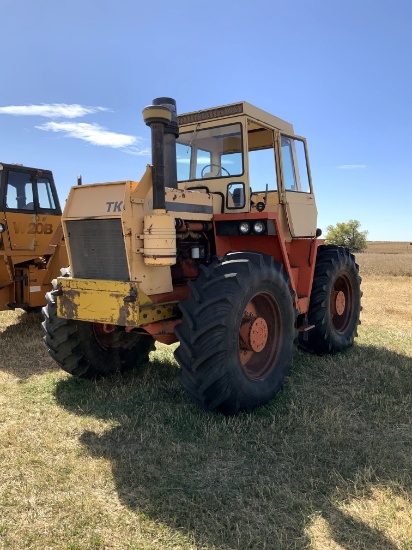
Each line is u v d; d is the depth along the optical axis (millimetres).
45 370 4961
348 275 5871
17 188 7102
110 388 4344
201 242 4289
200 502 2535
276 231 4137
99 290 3549
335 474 2801
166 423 3531
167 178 4258
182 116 4723
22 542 2227
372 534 2291
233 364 3467
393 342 6152
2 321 7855
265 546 2201
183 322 3537
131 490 2658
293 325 4188
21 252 7082
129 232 3428
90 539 2240
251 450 3125
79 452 3092
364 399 4051
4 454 3061
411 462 2938
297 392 4180
